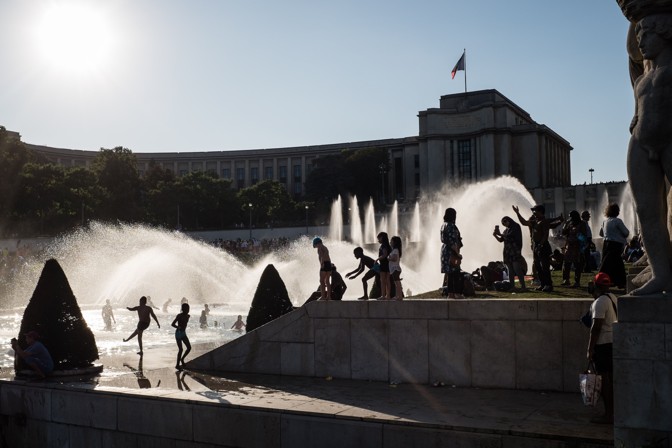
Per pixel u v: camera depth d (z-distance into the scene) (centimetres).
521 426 894
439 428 915
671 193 818
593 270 2228
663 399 700
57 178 8262
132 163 9856
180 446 1137
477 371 1191
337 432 991
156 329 3319
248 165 15200
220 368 1478
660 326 706
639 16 759
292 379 1334
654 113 736
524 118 13088
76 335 1470
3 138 7938
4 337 2962
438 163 11938
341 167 12850
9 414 1370
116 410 1211
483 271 1786
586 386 843
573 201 10350
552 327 1133
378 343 1289
